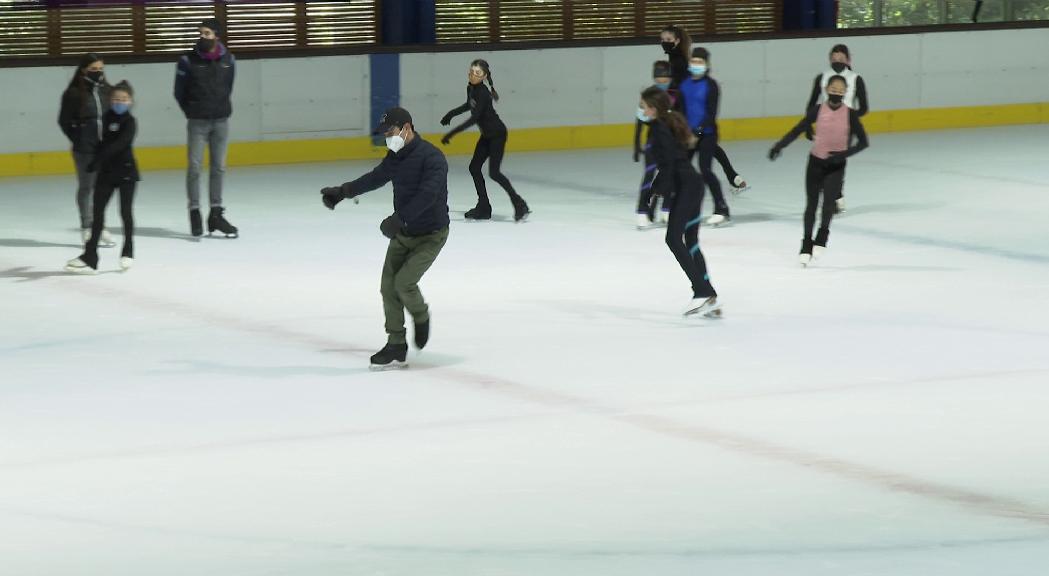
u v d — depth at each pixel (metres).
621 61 28.64
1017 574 8.13
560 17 29.06
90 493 9.54
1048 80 32.16
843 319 14.77
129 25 25.98
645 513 9.13
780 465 10.12
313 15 27.27
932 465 10.12
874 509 9.21
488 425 11.09
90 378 12.52
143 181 24.34
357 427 11.04
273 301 15.65
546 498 9.42
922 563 8.29
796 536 8.73
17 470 10.02
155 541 8.66
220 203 19.36
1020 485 9.70
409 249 12.67
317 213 21.53
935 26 31.06
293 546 8.57
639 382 12.36
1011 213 21.66
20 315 14.95
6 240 19.23
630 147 28.78
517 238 19.48
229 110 19.12
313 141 26.64
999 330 14.32
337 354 13.38
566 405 11.66
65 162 24.84
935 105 31.28
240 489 9.61
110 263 17.75
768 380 12.42
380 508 9.23
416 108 27.31
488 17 28.56
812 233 18.17
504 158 27.41
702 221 20.91
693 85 20.38
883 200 22.89
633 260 17.98
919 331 14.27
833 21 30.78
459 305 15.41
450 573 8.12
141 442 10.66
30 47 25.41
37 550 8.52
